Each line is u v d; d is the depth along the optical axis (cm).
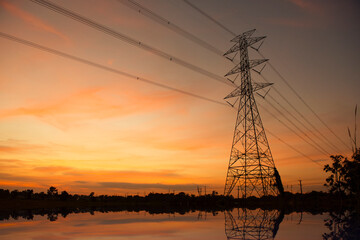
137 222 3659
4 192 14425
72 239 2184
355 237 2177
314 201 11356
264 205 9006
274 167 6519
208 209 7750
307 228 2802
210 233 2469
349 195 7956
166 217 4603
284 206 8662
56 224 3456
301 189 11875
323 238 2123
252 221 3666
